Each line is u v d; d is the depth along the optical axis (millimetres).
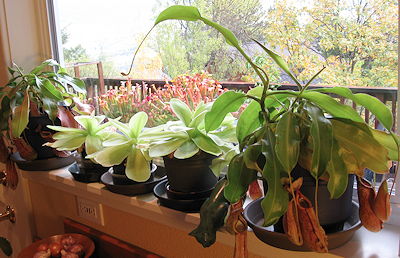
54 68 1479
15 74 1409
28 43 1444
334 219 705
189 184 893
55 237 1318
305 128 645
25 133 1200
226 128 905
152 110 1235
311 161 625
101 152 963
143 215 1047
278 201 623
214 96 1132
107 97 1362
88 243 1264
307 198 667
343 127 654
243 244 723
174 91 1175
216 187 768
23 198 1519
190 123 880
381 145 640
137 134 989
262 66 1067
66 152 1263
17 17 1405
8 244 1636
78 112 1219
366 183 694
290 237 642
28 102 1107
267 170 630
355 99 677
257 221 816
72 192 1236
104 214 1278
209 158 883
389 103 867
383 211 655
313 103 668
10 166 1282
